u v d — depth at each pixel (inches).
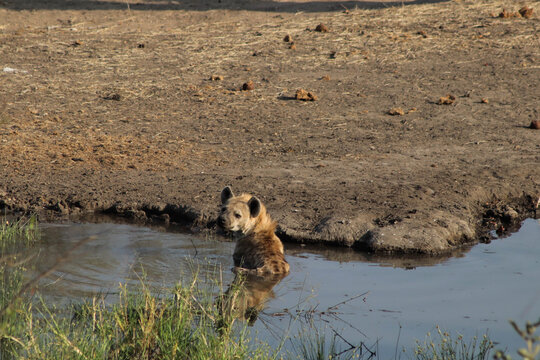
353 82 1221.1
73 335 392.8
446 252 610.9
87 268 517.7
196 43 1412.4
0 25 1487.5
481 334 416.2
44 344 382.9
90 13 1604.3
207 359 377.1
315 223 651.5
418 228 635.5
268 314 450.6
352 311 456.8
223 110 1072.8
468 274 541.6
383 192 734.5
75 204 701.3
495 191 753.6
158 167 815.1
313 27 1520.7
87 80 1190.9
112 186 741.9
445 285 512.4
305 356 390.0
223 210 559.5
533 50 1364.4
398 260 585.6
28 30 1467.8
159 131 965.8
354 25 1529.3
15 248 564.4
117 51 1353.3
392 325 433.4
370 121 1034.1
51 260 532.7
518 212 719.7
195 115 1045.8
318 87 1195.9
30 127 951.0
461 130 994.1
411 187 751.1
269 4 1707.7
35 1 1663.4
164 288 480.1
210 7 1669.5
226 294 479.8
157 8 1662.2
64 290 466.9
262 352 384.8
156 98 1119.6
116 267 524.1
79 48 1362.0
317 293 492.7
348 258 589.3
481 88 1188.5
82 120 999.6
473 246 629.9
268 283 512.4
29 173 776.3
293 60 1327.5
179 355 388.2
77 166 807.7
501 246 625.3
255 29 1509.6
